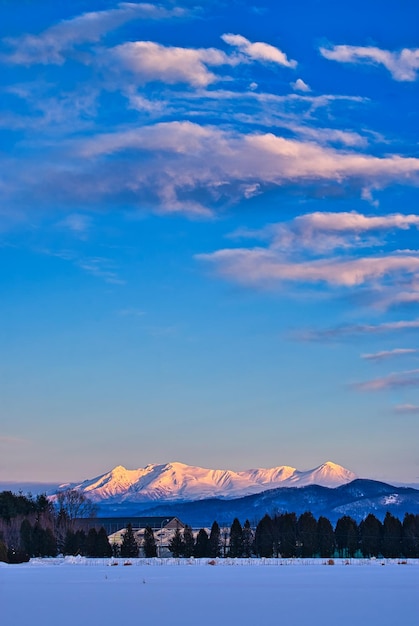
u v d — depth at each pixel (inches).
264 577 4594.0
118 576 4712.1
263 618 2490.2
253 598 3171.8
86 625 2316.7
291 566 6328.7
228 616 2546.8
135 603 2967.5
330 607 2822.3
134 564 6727.4
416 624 2325.3
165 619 2469.2
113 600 3095.5
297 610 2723.9
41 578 4510.3
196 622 2393.0
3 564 6550.2
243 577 4584.2
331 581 4232.3
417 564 6727.4
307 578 4522.6
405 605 2886.3
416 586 3848.4
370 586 3838.6
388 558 7731.3
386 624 2325.3
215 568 5920.3
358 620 2433.6
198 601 3061.0
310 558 7657.5
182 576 4736.7
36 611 2706.7
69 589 3673.7
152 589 3659.0
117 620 2443.4
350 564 6761.8
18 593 3440.0
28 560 7052.2
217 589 3661.4
